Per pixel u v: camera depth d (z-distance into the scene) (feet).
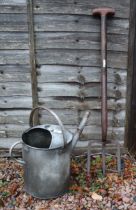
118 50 6.22
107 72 6.35
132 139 6.81
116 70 6.36
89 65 6.30
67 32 6.10
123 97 6.55
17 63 6.28
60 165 5.36
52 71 6.34
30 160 5.30
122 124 6.73
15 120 6.69
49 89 6.47
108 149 6.85
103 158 6.15
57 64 6.30
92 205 5.47
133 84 6.44
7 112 6.64
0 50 6.20
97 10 5.74
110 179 6.06
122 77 6.41
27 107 6.59
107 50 6.21
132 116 6.66
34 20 6.00
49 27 6.06
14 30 6.06
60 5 5.92
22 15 5.97
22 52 6.21
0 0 5.88
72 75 6.38
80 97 6.50
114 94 6.51
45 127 5.60
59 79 6.40
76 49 6.21
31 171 5.39
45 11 5.95
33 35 6.04
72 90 6.47
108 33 6.11
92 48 6.20
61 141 5.26
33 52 6.13
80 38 6.14
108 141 6.25
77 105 6.56
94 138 6.79
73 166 6.45
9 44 6.15
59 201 5.57
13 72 6.35
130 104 6.56
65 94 6.50
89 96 6.50
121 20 6.05
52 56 6.24
